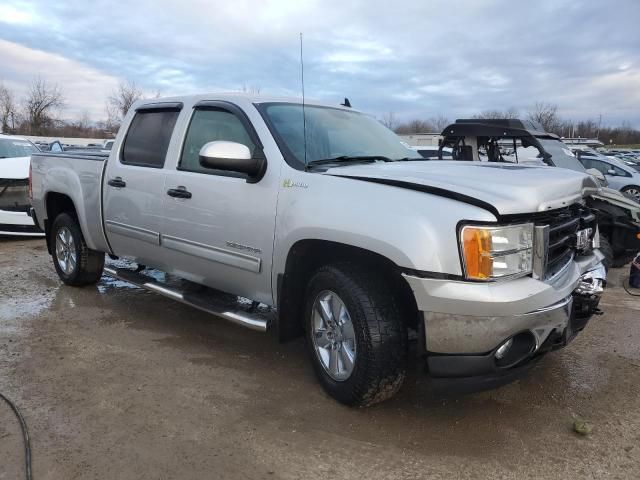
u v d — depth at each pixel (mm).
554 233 3223
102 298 5648
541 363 4156
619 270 7465
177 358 4129
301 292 3664
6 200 8367
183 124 4402
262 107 3961
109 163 5043
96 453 2869
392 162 3889
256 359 4141
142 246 4754
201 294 4652
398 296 3186
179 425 3160
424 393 3594
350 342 3309
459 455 2926
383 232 2957
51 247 6215
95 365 3967
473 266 2783
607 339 4723
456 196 2896
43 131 60344
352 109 4801
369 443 3016
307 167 3580
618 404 3525
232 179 3871
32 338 4488
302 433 3102
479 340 2834
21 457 2820
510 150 8734
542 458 2912
